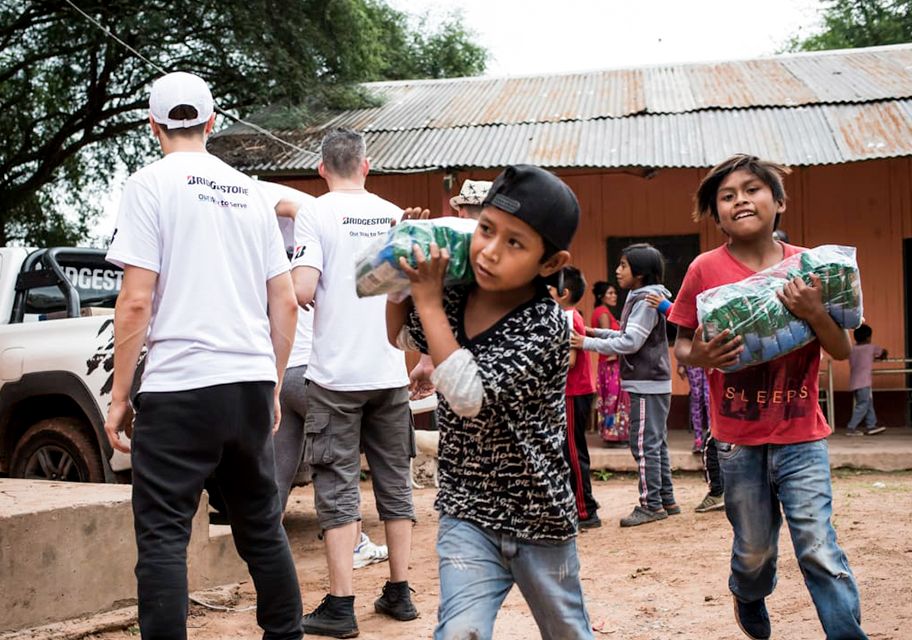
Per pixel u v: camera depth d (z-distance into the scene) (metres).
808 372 3.37
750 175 3.52
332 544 4.42
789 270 3.33
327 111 13.77
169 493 3.21
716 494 7.06
